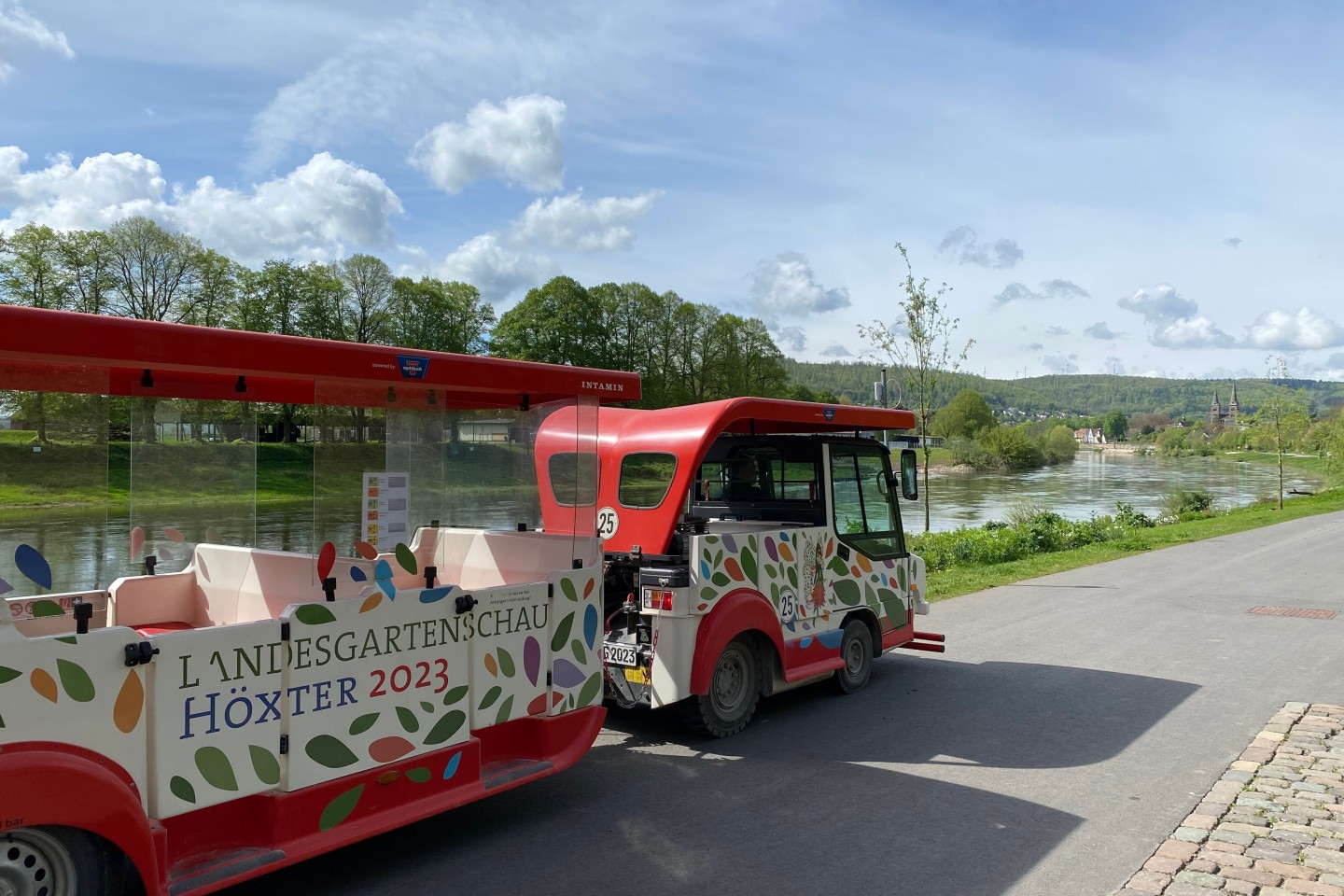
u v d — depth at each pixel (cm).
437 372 426
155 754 328
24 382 371
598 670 513
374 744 399
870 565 765
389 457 458
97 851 311
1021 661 868
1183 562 1662
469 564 500
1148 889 399
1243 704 708
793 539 679
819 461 722
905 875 416
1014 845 448
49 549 389
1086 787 530
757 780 544
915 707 705
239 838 360
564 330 5850
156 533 461
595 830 468
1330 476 5244
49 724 299
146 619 456
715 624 601
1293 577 1455
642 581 604
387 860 431
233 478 473
